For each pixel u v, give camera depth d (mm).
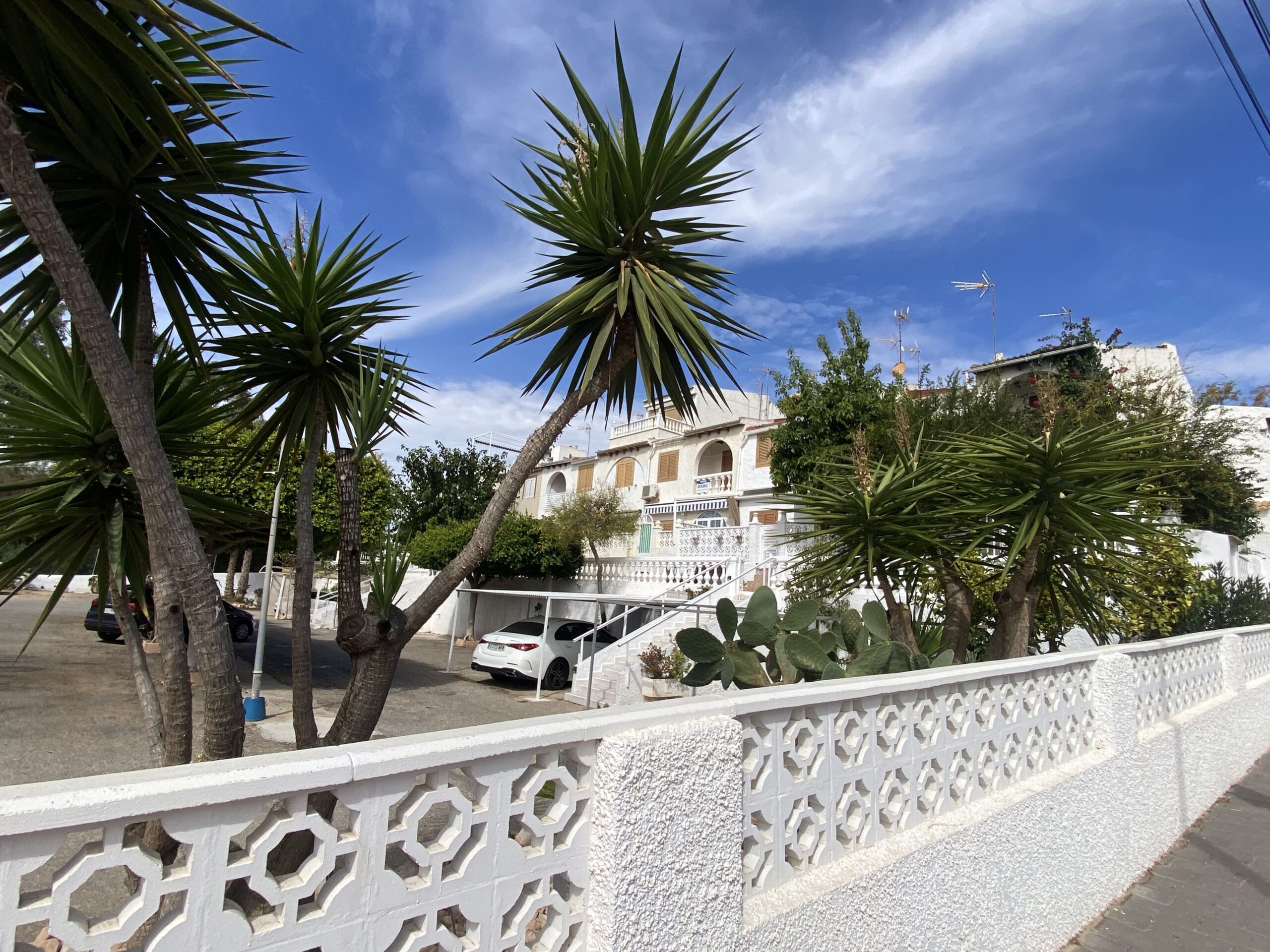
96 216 3115
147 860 1282
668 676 13445
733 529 19703
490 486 29250
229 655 2957
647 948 1896
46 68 2451
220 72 2469
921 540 5637
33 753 7922
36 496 3688
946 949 3172
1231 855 5551
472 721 11742
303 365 4266
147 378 3371
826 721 2826
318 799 2939
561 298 4004
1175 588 8992
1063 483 5320
